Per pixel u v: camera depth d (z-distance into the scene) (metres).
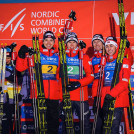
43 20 6.13
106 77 5.21
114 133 4.87
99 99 5.23
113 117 4.91
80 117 5.29
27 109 6.00
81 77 5.35
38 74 5.29
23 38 6.13
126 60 5.19
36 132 5.34
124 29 5.43
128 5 5.98
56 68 5.41
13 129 5.86
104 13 6.02
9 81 5.93
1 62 5.83
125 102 4.99
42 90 5.25
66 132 5.27
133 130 5.76
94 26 6.03
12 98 5.91
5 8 6.19
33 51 5.37
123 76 5.04
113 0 6.01
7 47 6.09
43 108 5.22
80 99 5.25
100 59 5.50
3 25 6.16
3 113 5.78
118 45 5.75
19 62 5.34
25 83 5.95
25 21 6.15
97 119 5.32
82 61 5.36
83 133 5.29
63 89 5.32
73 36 5.53
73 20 6.07
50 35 5.49
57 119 5.38
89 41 6.02
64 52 5.44
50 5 6.13
